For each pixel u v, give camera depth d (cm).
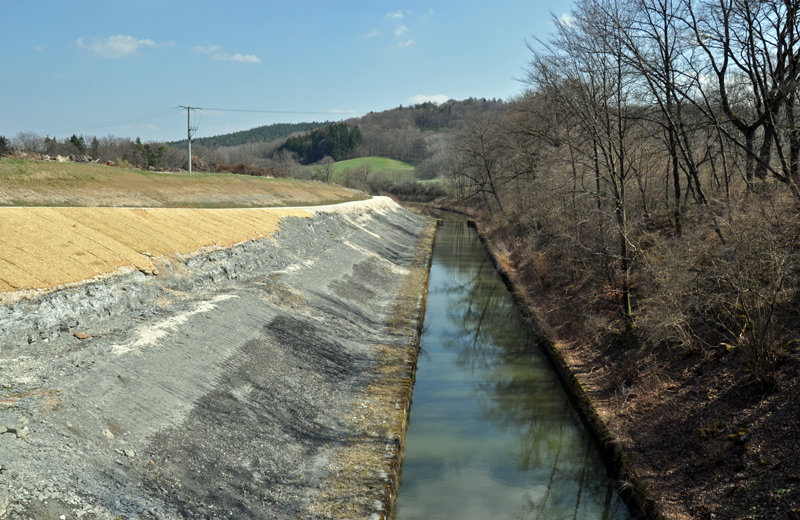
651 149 1966
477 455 1220
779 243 1165
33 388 841
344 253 2786
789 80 1515
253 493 859
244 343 1324
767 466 837
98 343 1058
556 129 2589
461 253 4088
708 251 1364
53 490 638
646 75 1484
